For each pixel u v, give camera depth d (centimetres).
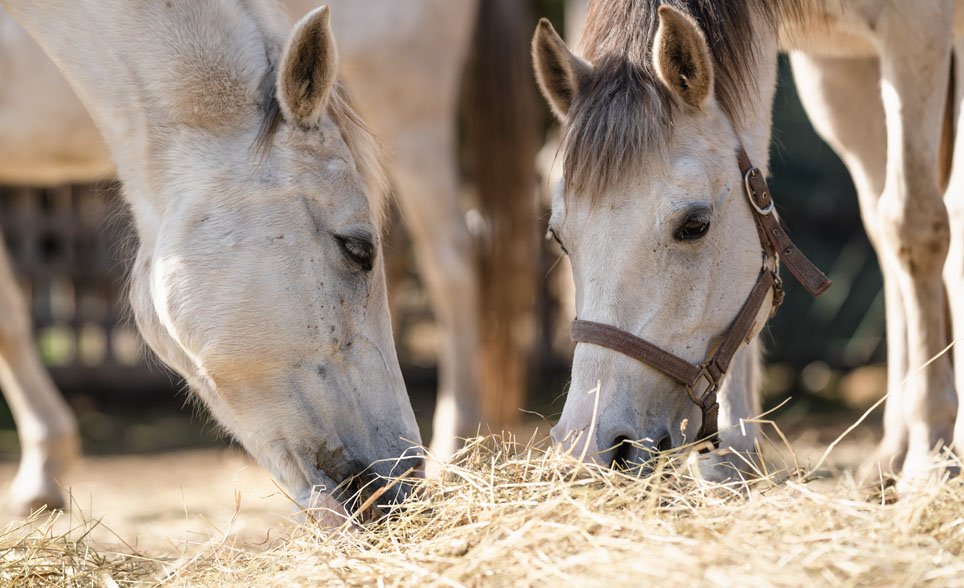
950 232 407
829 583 249
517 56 754
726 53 355
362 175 362
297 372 351
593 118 334
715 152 348
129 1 361
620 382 335
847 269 1091
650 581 250
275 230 347
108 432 934
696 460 319
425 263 700
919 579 250
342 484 349
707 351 353
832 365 1064
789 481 309
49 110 580
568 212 341
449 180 701
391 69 672
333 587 293
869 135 479
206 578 334
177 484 708
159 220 364
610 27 360
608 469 314
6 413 995
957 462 322
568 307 980
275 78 360
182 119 358
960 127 419
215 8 361
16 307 596
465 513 317
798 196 1126
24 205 980
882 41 398
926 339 414
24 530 507
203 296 347
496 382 744
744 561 258
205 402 373
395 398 362
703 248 345
